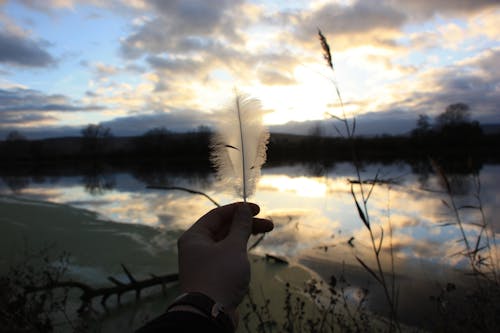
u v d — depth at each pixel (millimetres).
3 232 13445
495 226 11477
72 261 9688
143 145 91750
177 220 15594
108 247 11164
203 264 1068
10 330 4176
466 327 3840
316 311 5973
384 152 53719
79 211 18500
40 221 15664
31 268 7418
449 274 7684
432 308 5891
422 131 52438
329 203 17719
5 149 89125
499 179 24219
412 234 11359
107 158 92688
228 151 1483
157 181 37344
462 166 34812
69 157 92062
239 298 1045
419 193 19047
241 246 1136
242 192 1406
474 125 53281
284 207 17219
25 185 37719
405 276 7793
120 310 6695
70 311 6395
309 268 8734
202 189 27531
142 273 8781
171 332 819
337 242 10938
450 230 11469
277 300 6645
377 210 15555
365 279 7812
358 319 5430
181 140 89625
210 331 875
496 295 3992
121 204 21094
